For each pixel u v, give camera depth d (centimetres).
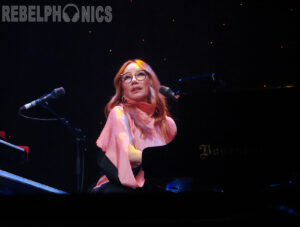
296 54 1276
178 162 591
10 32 1409
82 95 1421
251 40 1316
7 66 1423
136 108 825
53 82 1425
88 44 1416
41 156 1416
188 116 600
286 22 1293
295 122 574
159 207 419
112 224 404
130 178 741
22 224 402
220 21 1345
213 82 625
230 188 575
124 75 838
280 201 516
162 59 1374
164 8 1386
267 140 575
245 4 1330
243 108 589
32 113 1419
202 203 424
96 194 417
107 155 780
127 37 1402
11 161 875
